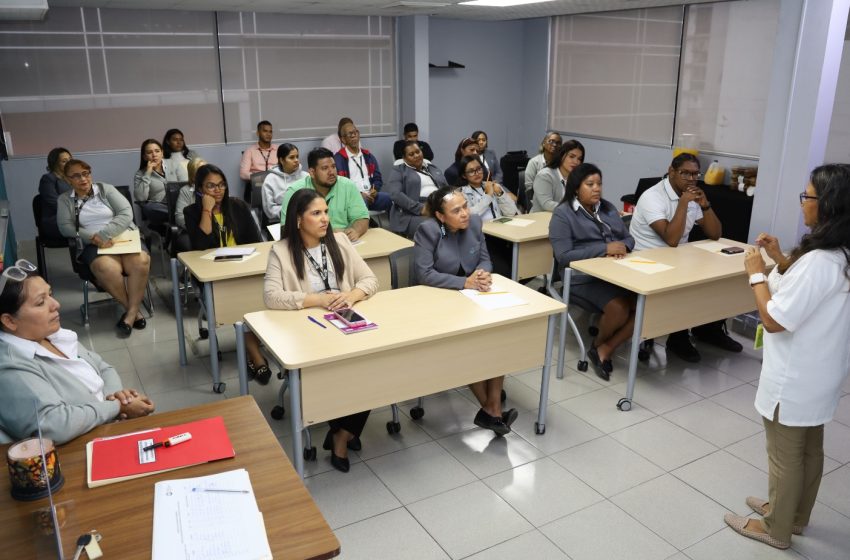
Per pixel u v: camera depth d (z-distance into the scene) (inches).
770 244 99.5
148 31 260.8
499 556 92.0
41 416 70.2
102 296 198.8
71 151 258.5
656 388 142.8
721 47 244.1
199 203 158.4
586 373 150.4
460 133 344.2
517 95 353.7
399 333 101.6
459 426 127.3
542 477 110.5
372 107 312.8
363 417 113.2
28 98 247.6
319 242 119.2
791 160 161.0
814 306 79.4
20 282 72.5
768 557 91.7
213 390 140.9
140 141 270.1
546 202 204.7
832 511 101.4
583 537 95.7
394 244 158.4
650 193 160.6
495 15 302.7
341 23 295.0
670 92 268.2
